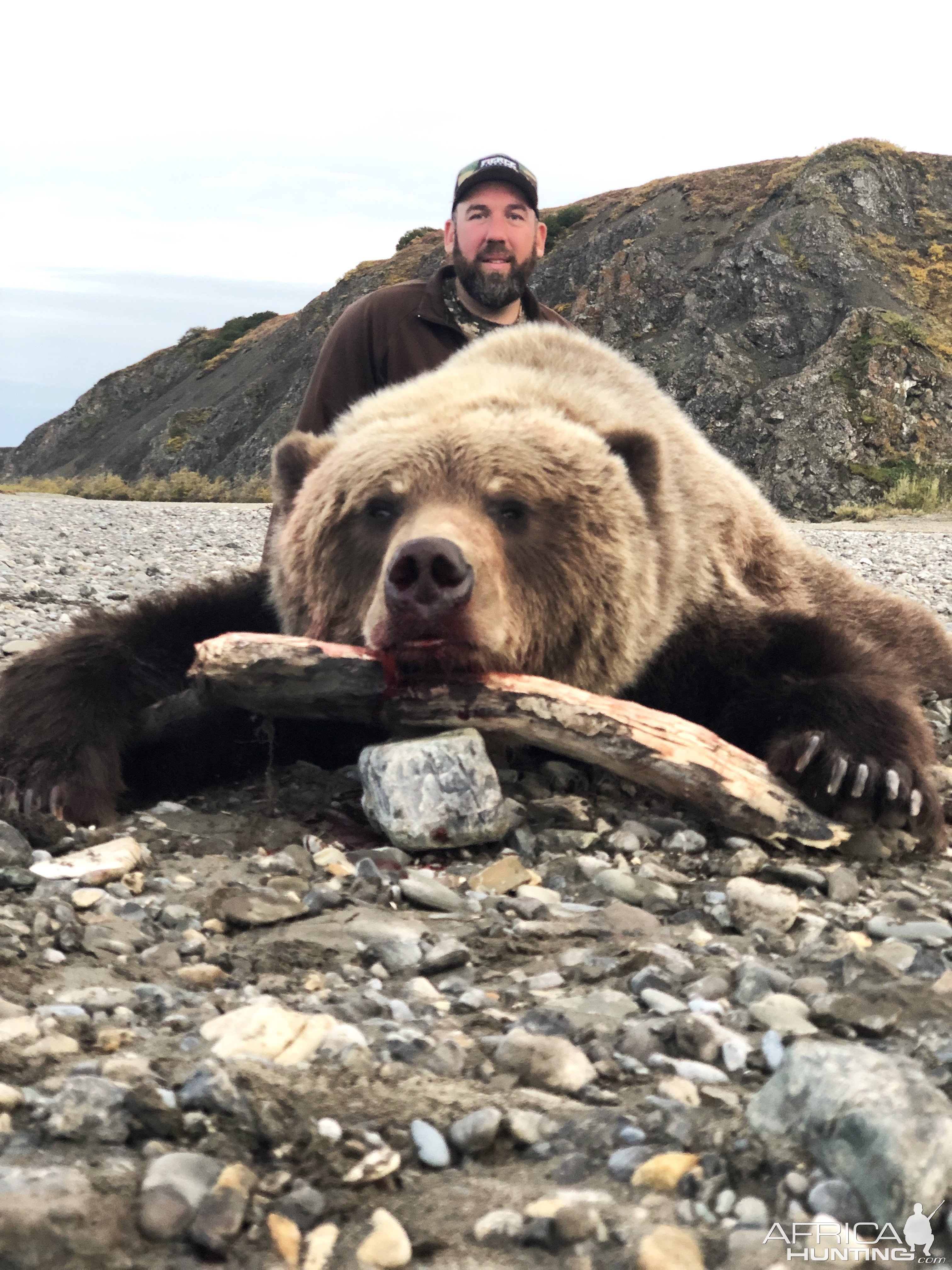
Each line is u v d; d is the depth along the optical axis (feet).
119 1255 1.67
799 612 4.71
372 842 3.67
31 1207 1.68
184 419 72.13
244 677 3.66
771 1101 2.04
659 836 3.84
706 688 4.67
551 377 4.72
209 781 4.40
